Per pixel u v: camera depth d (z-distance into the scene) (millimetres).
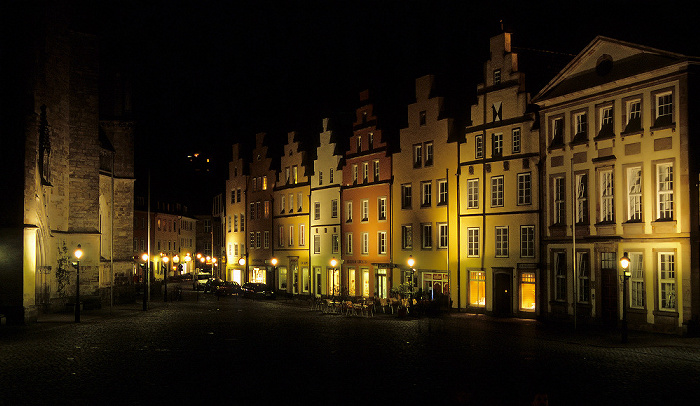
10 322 33500
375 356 21531
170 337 27281
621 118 32812
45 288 42188
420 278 47031
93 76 49781
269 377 17297
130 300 55969
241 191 79000
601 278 33625
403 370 18547
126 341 25656
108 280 54906
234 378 17125
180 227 119188
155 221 105938
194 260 127188
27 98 35125
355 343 25328
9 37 34719
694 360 21594
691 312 29094
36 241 38531
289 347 23906
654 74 30984
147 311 44562
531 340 27406
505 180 39969
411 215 48031
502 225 40062
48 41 43562
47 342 25234
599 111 34094
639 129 31719
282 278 68438
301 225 64438
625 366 20062
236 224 80500
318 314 41906
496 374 18016
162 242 109250
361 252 54062
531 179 38312
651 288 30844
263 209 73188
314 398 14594
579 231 34906
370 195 52906
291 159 67312
